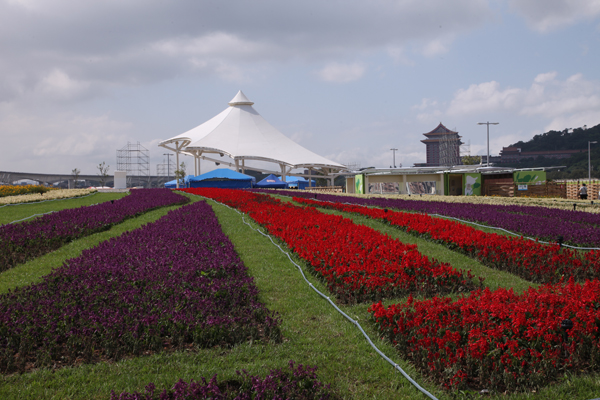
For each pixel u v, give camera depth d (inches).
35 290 253.9
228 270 305.0
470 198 1031.0
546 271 320.5
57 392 163.8
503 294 232.7
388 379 178.5
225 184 2272.4
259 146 2851.9
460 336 193.5
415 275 301.4
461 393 166.2
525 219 578.9
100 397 161.8
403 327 206.1
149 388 153.4
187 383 157.8
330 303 270.4
